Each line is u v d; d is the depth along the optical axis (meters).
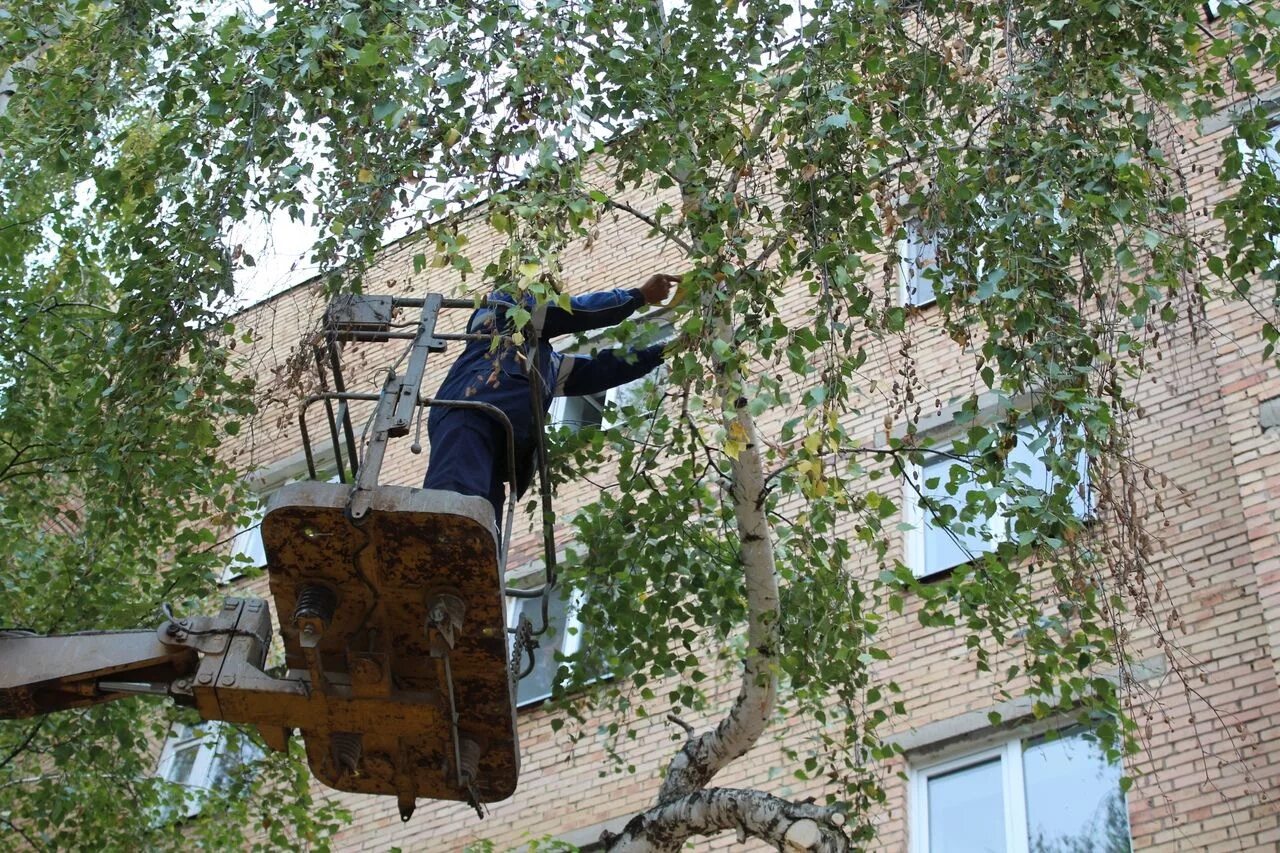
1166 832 10.46
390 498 6.00
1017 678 11.88
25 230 11.75
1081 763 11.41
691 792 8.27
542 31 8.06
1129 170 7.66
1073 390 7.41
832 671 8.83
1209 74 8.66
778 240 7.91
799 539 8.63
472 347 7.30
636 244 17.45
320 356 7.71
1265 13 8.42
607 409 9.63
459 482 6.69
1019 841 11.30
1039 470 12.41
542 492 7.42
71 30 9.73
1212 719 10.75
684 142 8.22
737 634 10.79
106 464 9.01
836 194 7.95
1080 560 8.56
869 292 7.91
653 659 9.50
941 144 8.48
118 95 9.35
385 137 8.38
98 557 11.51
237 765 12.53
